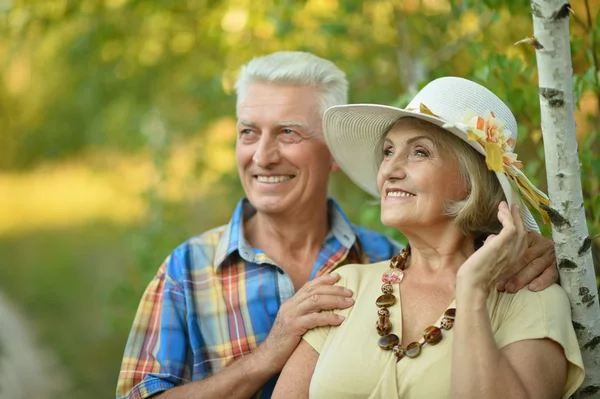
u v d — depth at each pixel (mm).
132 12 5062
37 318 8523
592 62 2375
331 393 1973
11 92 10273
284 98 2555
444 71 3359
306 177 2590
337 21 3980
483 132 1908
